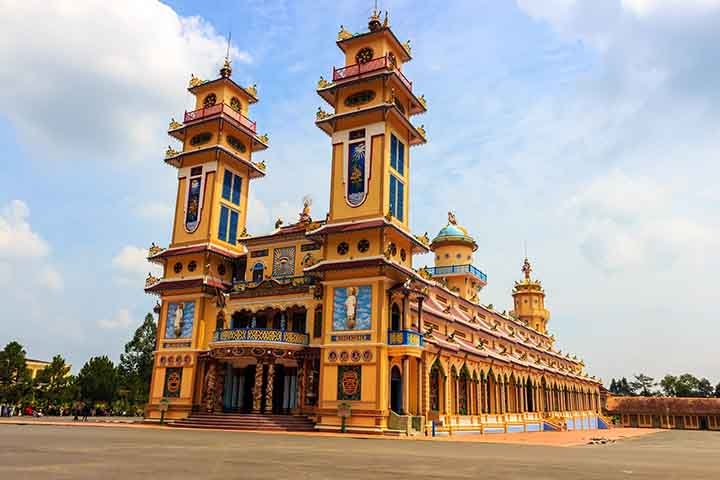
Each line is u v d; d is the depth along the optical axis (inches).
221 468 562.3
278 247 1888.5
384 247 1576.0
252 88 2210.9
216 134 2043.6
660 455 1000.9
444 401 1732.3
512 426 2262.6
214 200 1987.0
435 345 1690.5
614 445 1453.0
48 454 681.6
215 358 1748.3
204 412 1723.7
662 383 5920.3
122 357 3474.4
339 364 1549.0
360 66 1750.7
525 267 3951.8
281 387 1756.9
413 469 602.2
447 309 2138.3
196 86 2151.8
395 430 1440.7
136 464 583.5
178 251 1942.7
